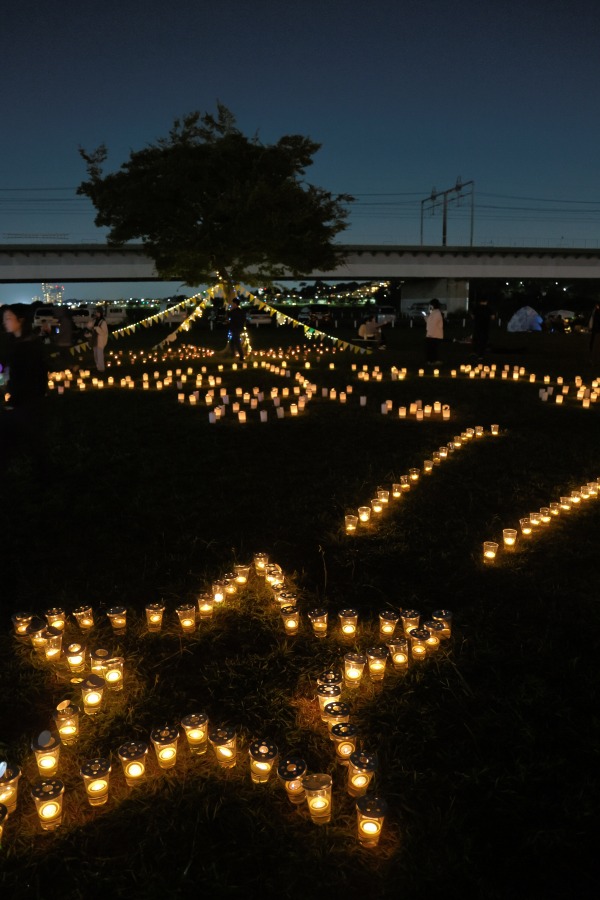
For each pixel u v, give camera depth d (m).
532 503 6.63
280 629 4.18
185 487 7.23
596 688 3.57
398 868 2.49
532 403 12.64
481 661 3.83
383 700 3.47
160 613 4.17
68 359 22.95
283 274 24.86
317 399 13.45
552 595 4.62
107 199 22.23
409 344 29.25
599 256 72.94
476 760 3.05
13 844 2.58
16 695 3.54
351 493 6.90
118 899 2.40
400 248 68.00
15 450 6.18
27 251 59.41
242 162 22.31
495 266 71.06
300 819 2.70
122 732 3.27
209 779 2.91
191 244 21.94
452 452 8.75
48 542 5.64
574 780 2.92
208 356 23.66
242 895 2.42
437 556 5.32
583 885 2.44
